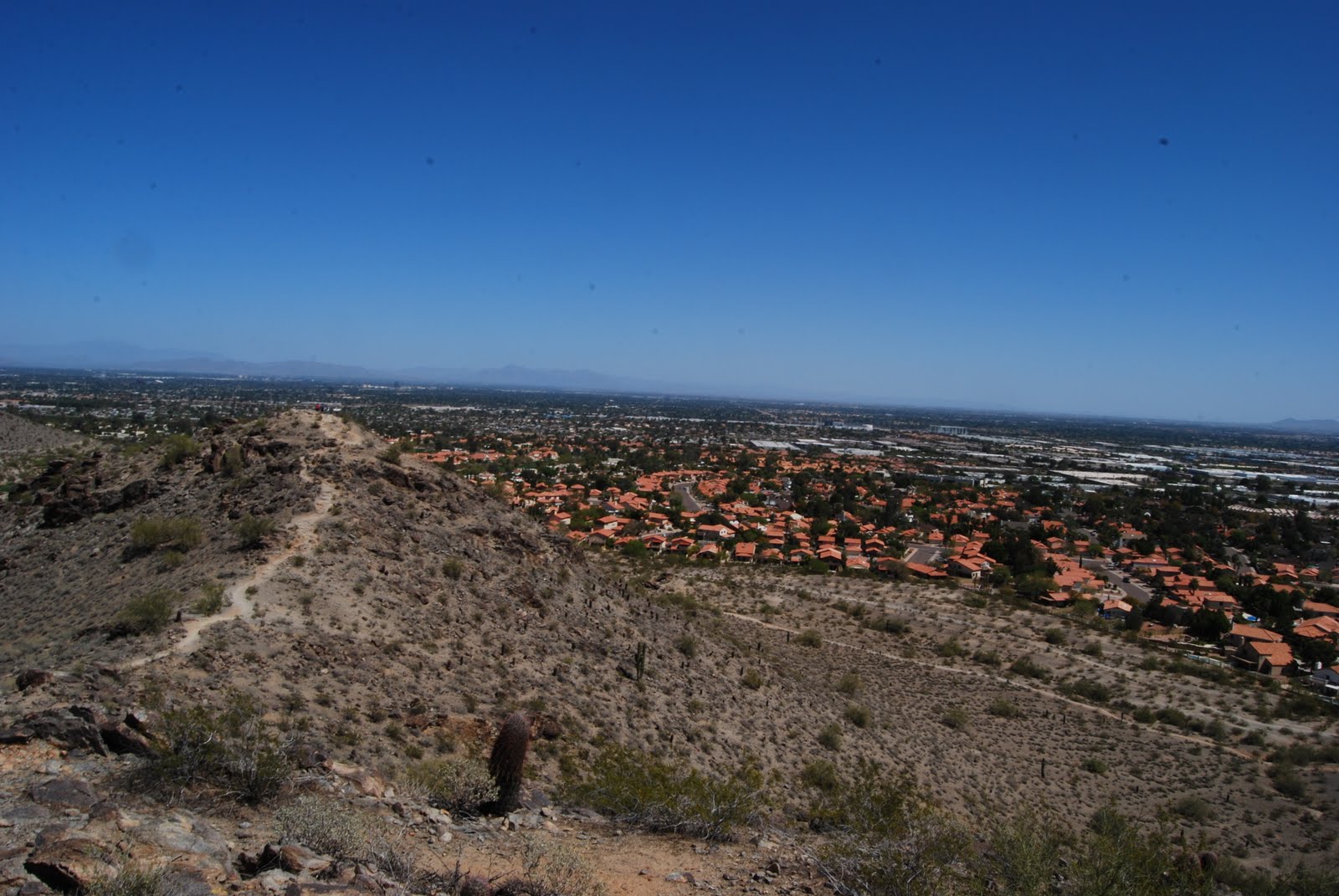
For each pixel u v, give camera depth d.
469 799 11.66
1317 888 15.73
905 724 33.53
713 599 56.88
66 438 76.75
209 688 14.88
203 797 9.97
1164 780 31.97
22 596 24.41
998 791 28.03
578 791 14.21
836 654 45.31
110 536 26.89
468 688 19.11
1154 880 9.53
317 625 19.17
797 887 10.11
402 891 7.81
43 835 7.61
